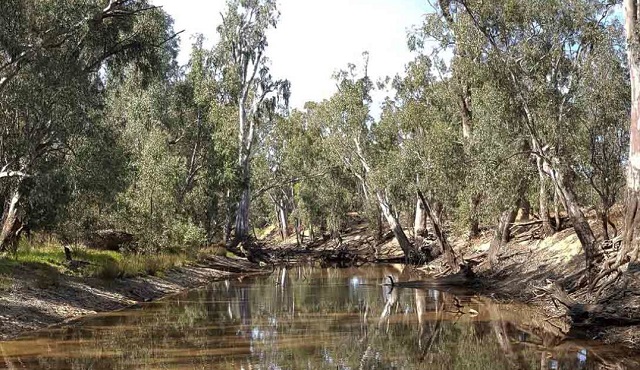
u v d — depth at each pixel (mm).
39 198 17859
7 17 17844
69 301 17984
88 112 19109
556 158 19953
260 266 42500
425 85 36344
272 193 70688
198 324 16938
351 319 18188
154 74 24719
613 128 19672
